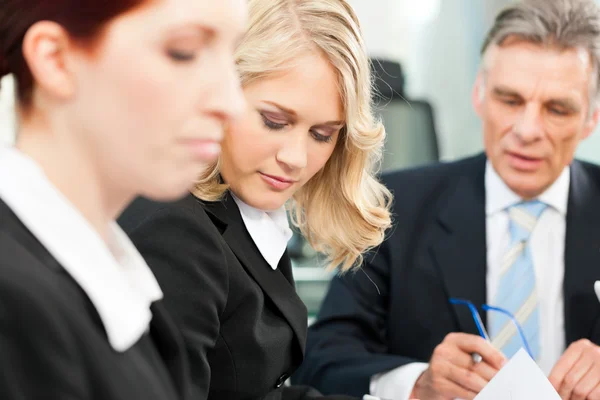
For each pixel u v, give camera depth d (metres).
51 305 0.42
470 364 1.28
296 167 0.91
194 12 0.45
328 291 1.66
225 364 0.92
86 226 0.48
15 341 0.40
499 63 1.47
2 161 0.47
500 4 3.67
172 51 0.46
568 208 1.56
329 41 0.88
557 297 1.52
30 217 0.46
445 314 1.54
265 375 0.95
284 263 1.04
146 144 0.46
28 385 0.41
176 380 0.65
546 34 1.42
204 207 0.93
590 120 1.52
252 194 0.93
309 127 0.90
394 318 1.58
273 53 0.86
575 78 1.42
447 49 3.76
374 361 1.46
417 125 2.67
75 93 0.46
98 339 0.45
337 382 1.46
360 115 0.93
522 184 1.50
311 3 0.89
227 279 0.87
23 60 0.46
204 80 0.46
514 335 1.49
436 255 1.57
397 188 1.66
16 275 0.41
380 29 3.75
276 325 0.98
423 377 1.35
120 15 0.44
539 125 1.44
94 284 0.47
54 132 0.47
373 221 1.11
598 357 1.25
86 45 0.45
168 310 0.81
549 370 1.50
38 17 0.45
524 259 1.53
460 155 3.80
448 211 1.60
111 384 0.45
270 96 0.87
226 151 0.91
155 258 0.82
